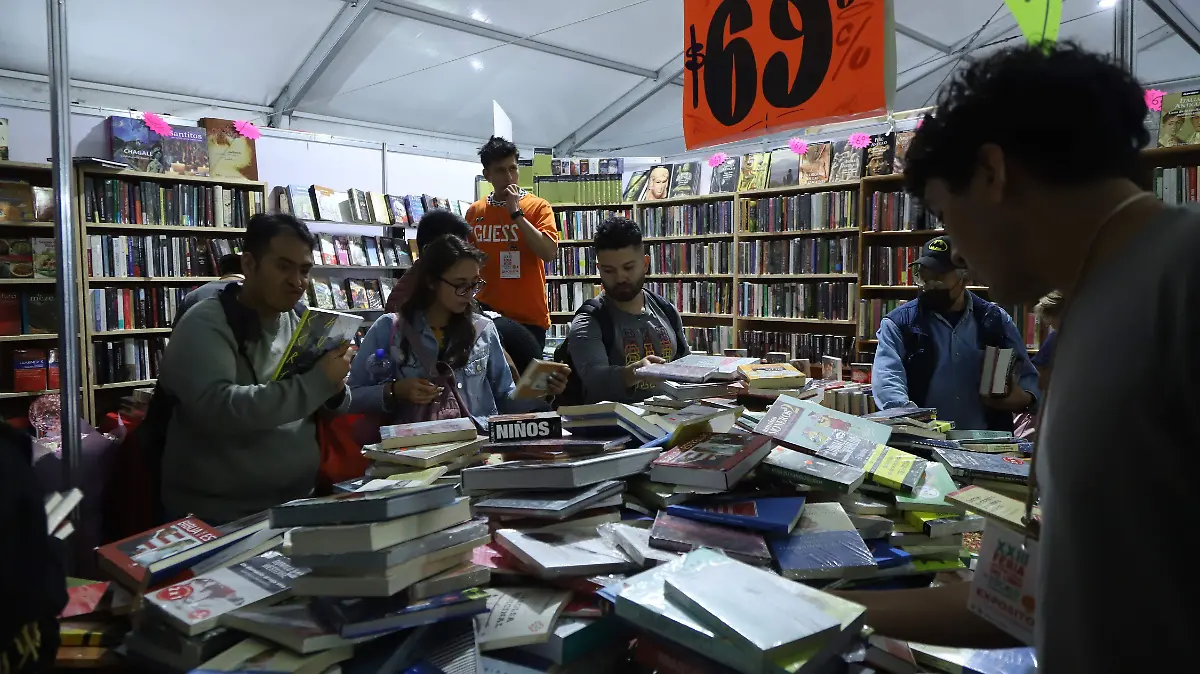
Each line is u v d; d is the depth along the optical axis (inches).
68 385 57.2
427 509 37.7
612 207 247.4
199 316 63.9
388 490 40.4
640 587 36.6
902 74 285.0
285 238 64.7
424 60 251.3
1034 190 24.9
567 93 293.3
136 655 39.0
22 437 32.2
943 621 38.3
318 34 226.5
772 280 219.1
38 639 33.0
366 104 273.1
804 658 30.5
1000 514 40.7
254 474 65.5
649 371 68.7
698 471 49.0
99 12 193.8
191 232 197.2
